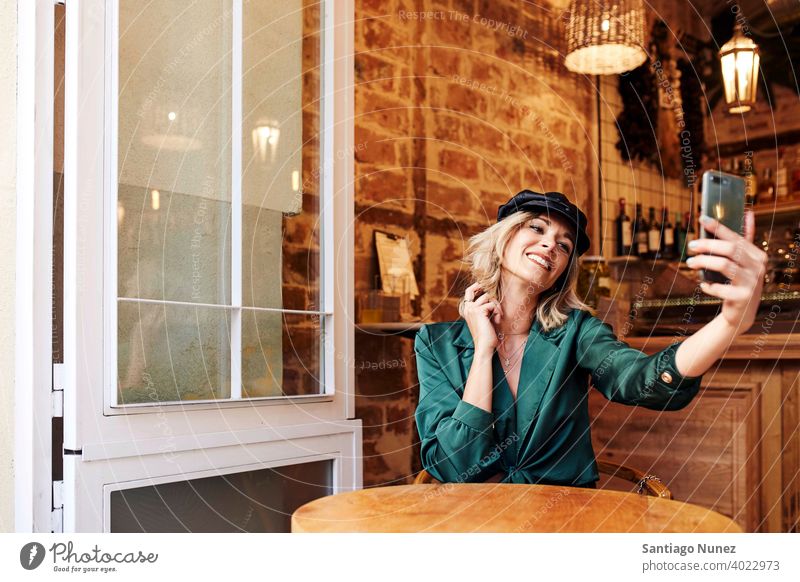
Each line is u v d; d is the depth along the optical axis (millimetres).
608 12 3004
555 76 3301
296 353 1576
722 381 1945
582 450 1443
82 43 1220
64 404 1186
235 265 1461
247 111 1510
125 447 1229
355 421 1674
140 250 1293
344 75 1744
